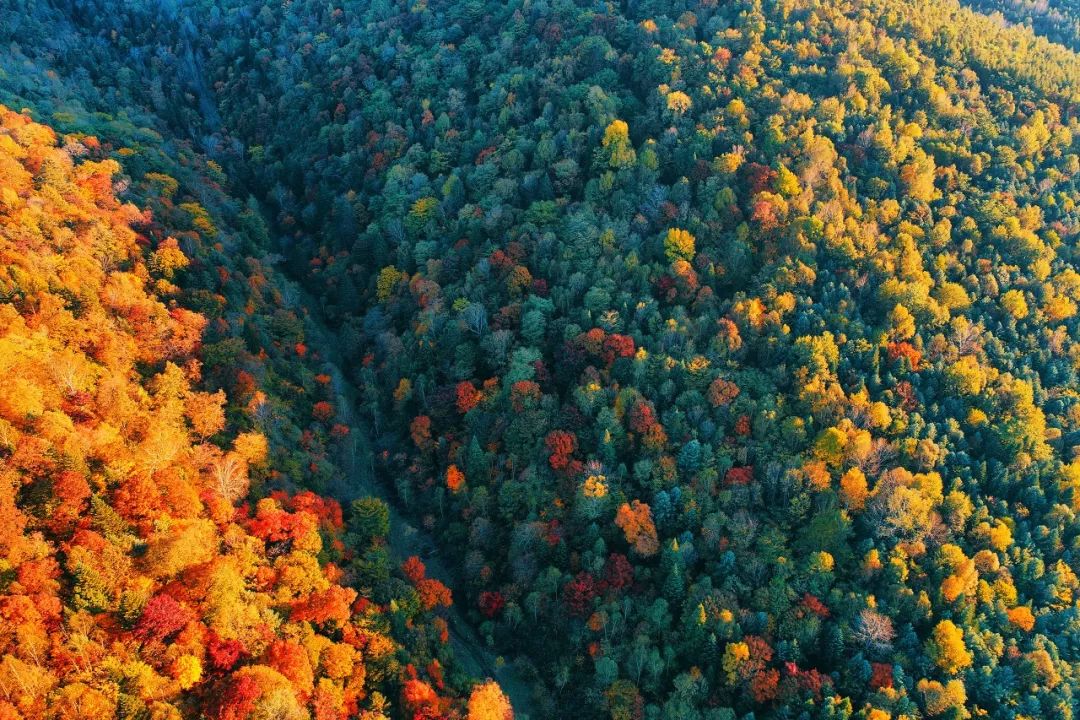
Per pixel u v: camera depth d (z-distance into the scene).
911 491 116.44
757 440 129.25
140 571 86.88
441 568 130.38
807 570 114.25
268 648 90.00
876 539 117.69
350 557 113.81
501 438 138.62
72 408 99.88
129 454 97.44
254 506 108.19
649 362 138.00
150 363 119.19
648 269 148.75
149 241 144.25
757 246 153.75
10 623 75.06
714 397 131.88
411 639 105.75
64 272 119.94
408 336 156.25
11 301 110.88
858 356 136.75
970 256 155.75
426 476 140.62
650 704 109.88
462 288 158.12
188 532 90.94
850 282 146.75
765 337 139.25
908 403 132.00
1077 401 136.75
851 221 152.00
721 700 107.50
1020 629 111.00
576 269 154.38
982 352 139.75
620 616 115.44
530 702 115.62
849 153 168.00
